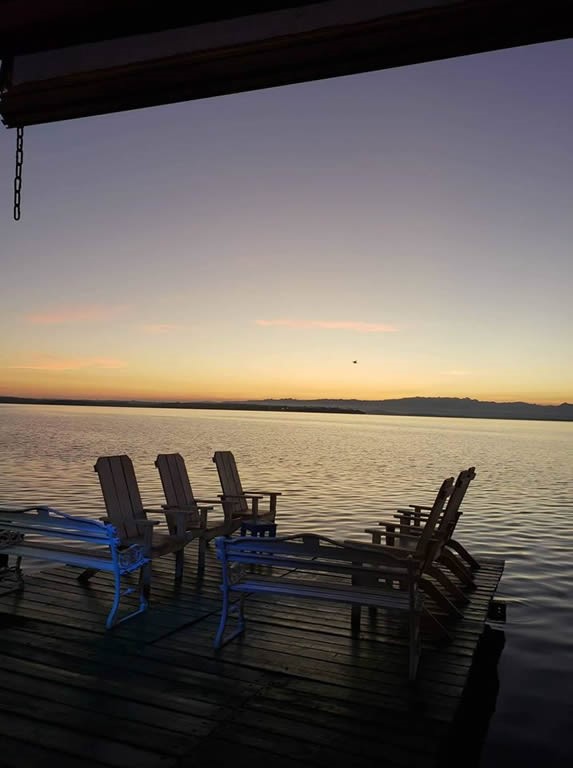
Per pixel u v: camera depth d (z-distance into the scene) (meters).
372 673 3.83
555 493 17.84
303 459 28.66
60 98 2.69
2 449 27.84
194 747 2.88
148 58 2.58
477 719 4.30
